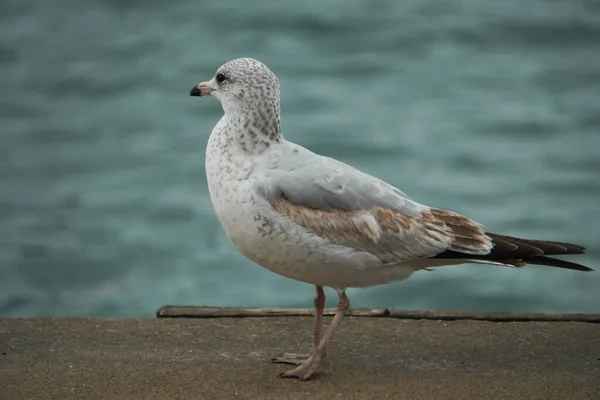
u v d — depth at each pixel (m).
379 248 6.86
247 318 8.34
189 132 26.31
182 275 17.23
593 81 30.34
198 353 7.52
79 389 6.79
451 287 16.56
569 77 30.86
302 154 7.03
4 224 19.94
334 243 6.79
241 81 7.03
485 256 6.92
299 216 6.76
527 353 7.47
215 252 18.25
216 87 7.22
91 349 7.61
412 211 6.98
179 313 8.44
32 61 34.47
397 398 6.57
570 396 6.58
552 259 6.98
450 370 7.11
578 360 7.32
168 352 7.54
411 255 6.91
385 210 6.89
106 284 17.12
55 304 16.31
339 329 8.04
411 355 7.45
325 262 6.82
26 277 17.38
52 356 7.45
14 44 36.91
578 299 15.98
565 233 18.48
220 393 6.69
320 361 6.99
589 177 21.64
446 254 6.95
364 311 8.39
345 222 6.80
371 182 6.99
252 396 6.63
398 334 7.92
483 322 8.19
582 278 16.78
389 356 7.43
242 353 7.52
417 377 6.95
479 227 6.99
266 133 7.04
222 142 7.04
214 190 7.04
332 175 6.89
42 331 8.03
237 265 17.62
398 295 16.39
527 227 18.80
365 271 6.93
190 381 6.91
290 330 8.06
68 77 32.34
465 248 6.91
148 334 7.96
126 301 16.33
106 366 7.22
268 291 16.36
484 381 6.86
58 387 6.82
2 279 17.31
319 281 7.04
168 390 6.75
